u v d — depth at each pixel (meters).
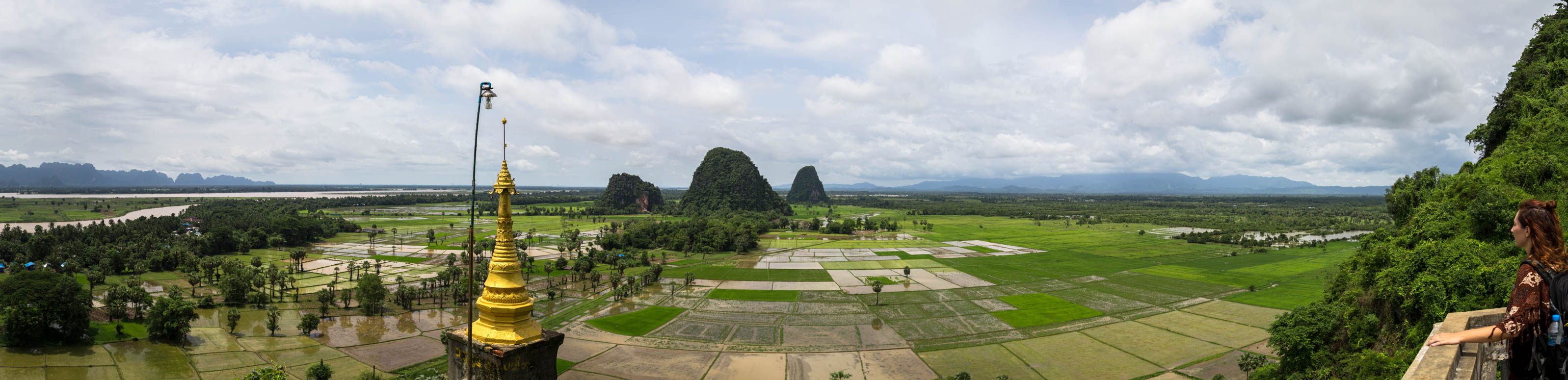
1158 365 67.25
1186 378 63.00
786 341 77.06
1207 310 93.12
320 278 118.88
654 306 96.38
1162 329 82.31
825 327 83.94
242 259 140.25
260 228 170.12
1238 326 83.06
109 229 149.25
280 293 98.31
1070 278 124.06
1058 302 100.25
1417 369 7.71
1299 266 134.88
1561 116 55.50
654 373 65.00
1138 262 146.38
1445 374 7.22
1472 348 9.09
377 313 88.75
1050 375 64.62
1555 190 48.97
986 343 76.19
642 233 184.25
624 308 95.00
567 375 64.25
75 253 119.69
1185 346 74.12
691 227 191.25
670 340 77.19
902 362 69.12
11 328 62.78
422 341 75.19
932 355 71.31
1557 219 8.05
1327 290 69.88
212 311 86.12
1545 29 69.31
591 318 88.38
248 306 89.94
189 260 116.31
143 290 80.56
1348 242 182.38
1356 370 47.88
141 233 151.00
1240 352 71.00
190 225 196.50
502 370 16.23
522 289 17.20
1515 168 53.12
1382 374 44.06
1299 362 54.12
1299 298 100.50
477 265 123.38
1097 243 189.50
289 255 148.75
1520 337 8.24
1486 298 42.78
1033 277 125.81
